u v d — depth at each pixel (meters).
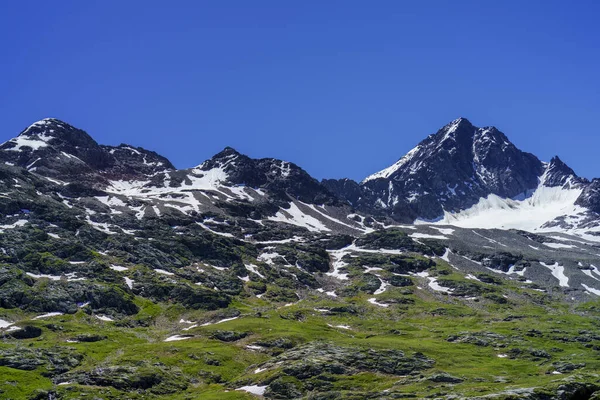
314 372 183.62
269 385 177.50
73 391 166.88
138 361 192.75
